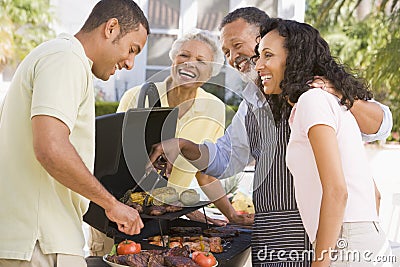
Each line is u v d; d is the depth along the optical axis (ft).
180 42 7.88
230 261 7.50
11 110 6.35
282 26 7.22
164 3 20.04
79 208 6.61
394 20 27.30
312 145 6.52
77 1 23.03
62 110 5.94
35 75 6.10
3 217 6.32
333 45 36.29
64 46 6.19
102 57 6.61
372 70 26.43
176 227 8.65
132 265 7.08
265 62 7.27
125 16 6.57
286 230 7.54
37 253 6.29
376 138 7.80
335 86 6.94
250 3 19.52
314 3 37.09
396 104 29.89
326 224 6.32
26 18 23.50
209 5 19.86
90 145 6.49
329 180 6.33
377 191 8.04
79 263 6.48
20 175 6.30
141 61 20.71
